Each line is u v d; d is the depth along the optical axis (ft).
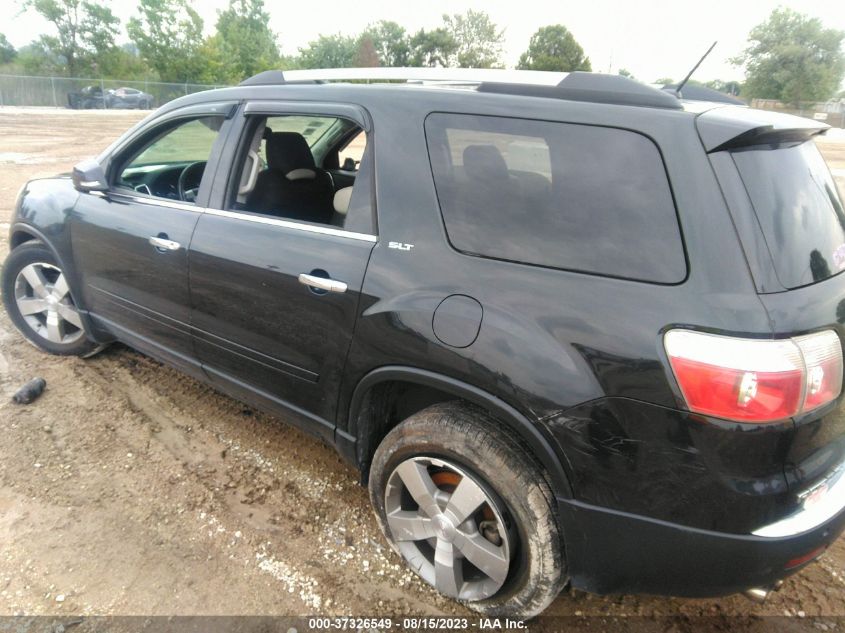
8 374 11.86
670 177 5.42
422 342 6.33
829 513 5.50
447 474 6.82
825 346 5.16
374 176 7.15
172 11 148.15
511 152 6.31
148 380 11.99
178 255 9.00
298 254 7.57
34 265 12.03
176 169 11.80
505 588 6.52
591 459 5.54
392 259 6.76
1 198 29.09
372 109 7.32
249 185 8.96
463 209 6.50
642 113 5.74
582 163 5.90
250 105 8.66
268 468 9.57
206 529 8.23
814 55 147.33
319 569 7.65
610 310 5.43
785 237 5.38
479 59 214.07
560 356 5.55
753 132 5.36
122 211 10.04
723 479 5.09
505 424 6.27
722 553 5.31
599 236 5.71
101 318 11.19
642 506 5.48
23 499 8.60
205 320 8.96
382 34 208.33
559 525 6.02
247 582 7.40
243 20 190.49
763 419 4.91
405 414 7.88
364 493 9.11
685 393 5.05
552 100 6.24
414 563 7.29
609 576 5.97
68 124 75.61
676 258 5.30
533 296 5.82
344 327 7.09
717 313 5.00
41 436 10.03
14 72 150.51
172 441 10.13
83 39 151.43
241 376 8.88
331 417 7.75
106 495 8.78
